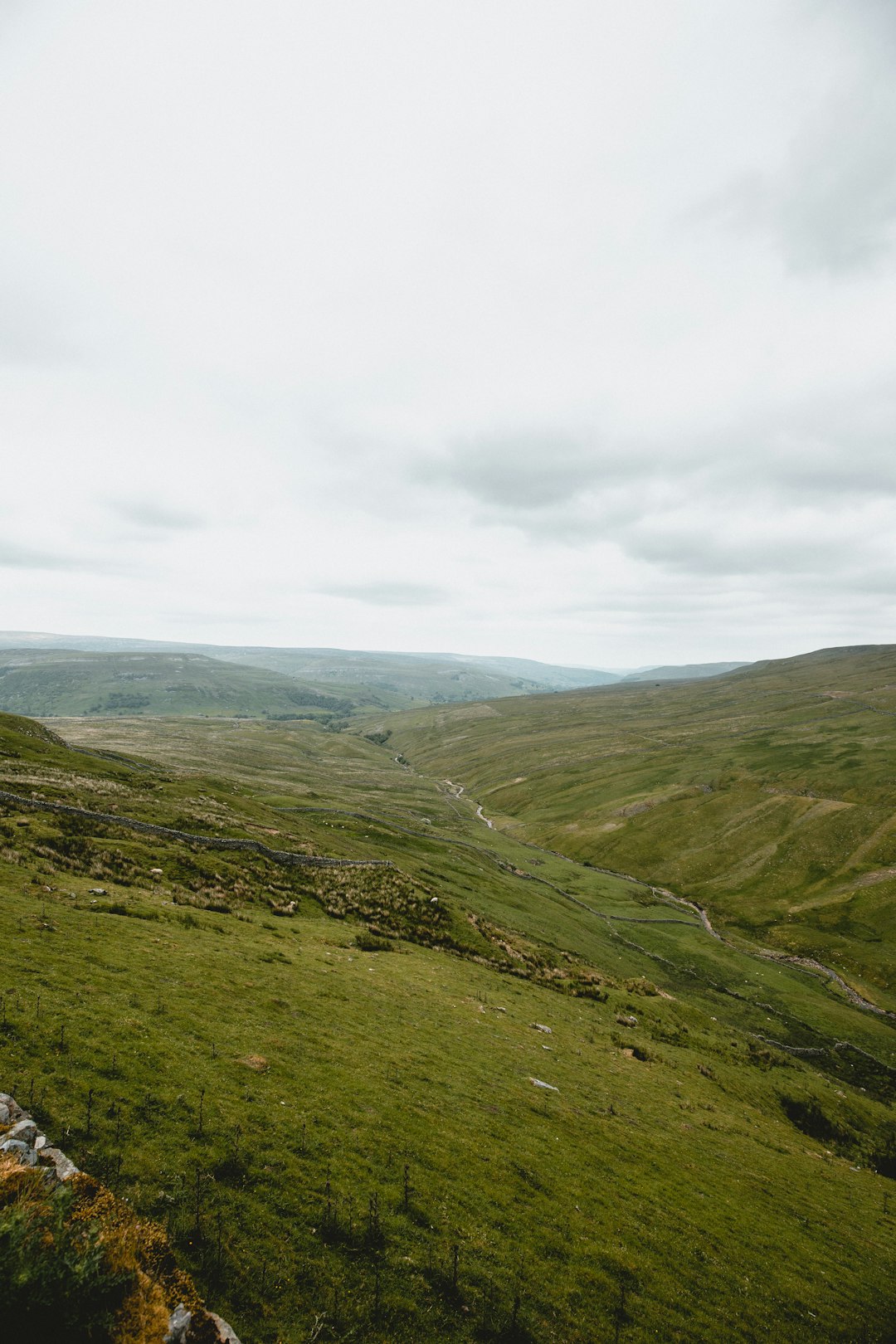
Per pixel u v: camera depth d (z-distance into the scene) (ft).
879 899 339.98
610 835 488.44
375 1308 40.40
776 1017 231.91
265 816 294.46
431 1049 94.48
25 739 298.76
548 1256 53.42
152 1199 41.93
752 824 462.19
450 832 443.73
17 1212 30.83
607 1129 88.17
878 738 626.23
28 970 72.74
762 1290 61.11
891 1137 151.74
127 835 180.55
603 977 208.13
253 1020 81.25
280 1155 52.90
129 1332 29.19
